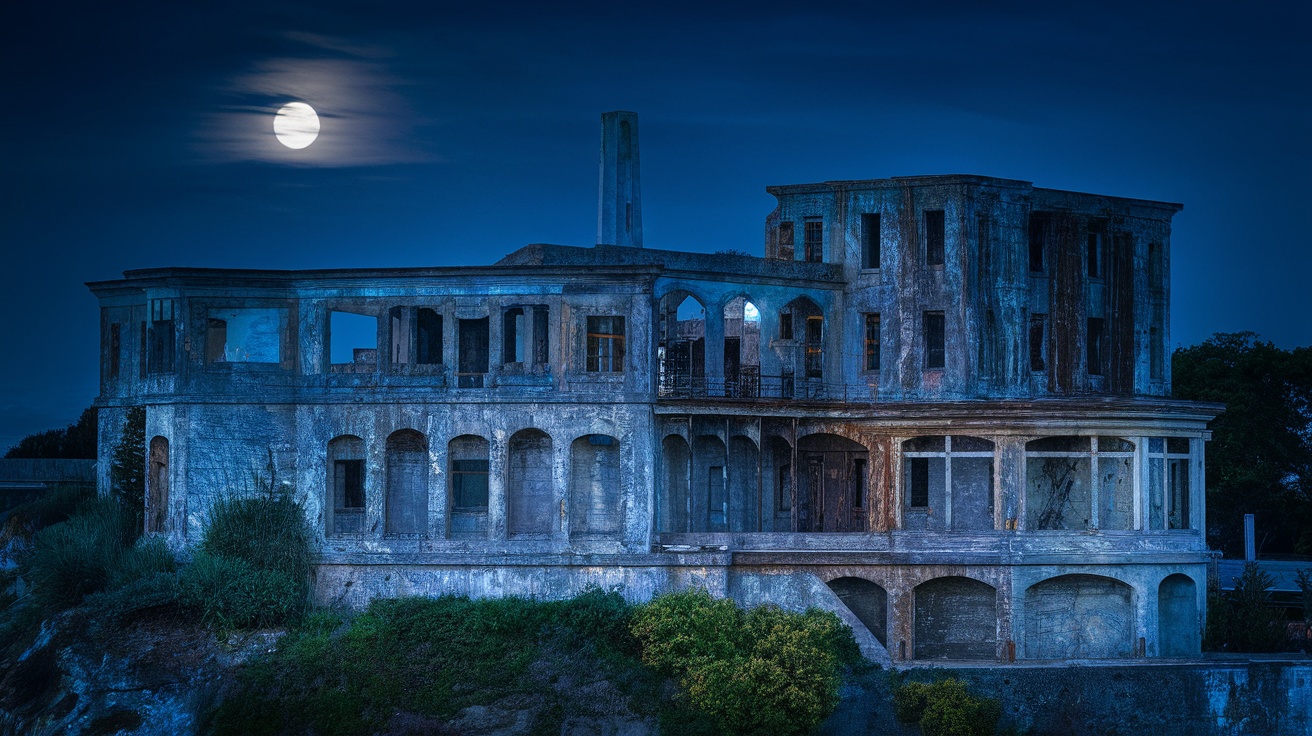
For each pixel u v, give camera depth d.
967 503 58.66
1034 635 54.44
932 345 61.50
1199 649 56.06
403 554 53.56
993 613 54.75
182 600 51.06
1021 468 54.28
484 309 54.41
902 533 54.34
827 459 60.44
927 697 48.00
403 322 59.31
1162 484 57.38
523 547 53.34
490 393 54.00
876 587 55.09
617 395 53.56
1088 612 55.16
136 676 49.34
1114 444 56.41
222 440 54.75
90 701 49.12
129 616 51.22
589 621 49.97
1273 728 51.06
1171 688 50.16
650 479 53.72
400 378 54.56
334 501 55.00
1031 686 49.41
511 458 54.56
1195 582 56.03
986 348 61.09
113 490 59.00
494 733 47.62
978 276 61.09
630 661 49.12
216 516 53.41
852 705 48.41
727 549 53.78
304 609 51.81
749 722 47.09
